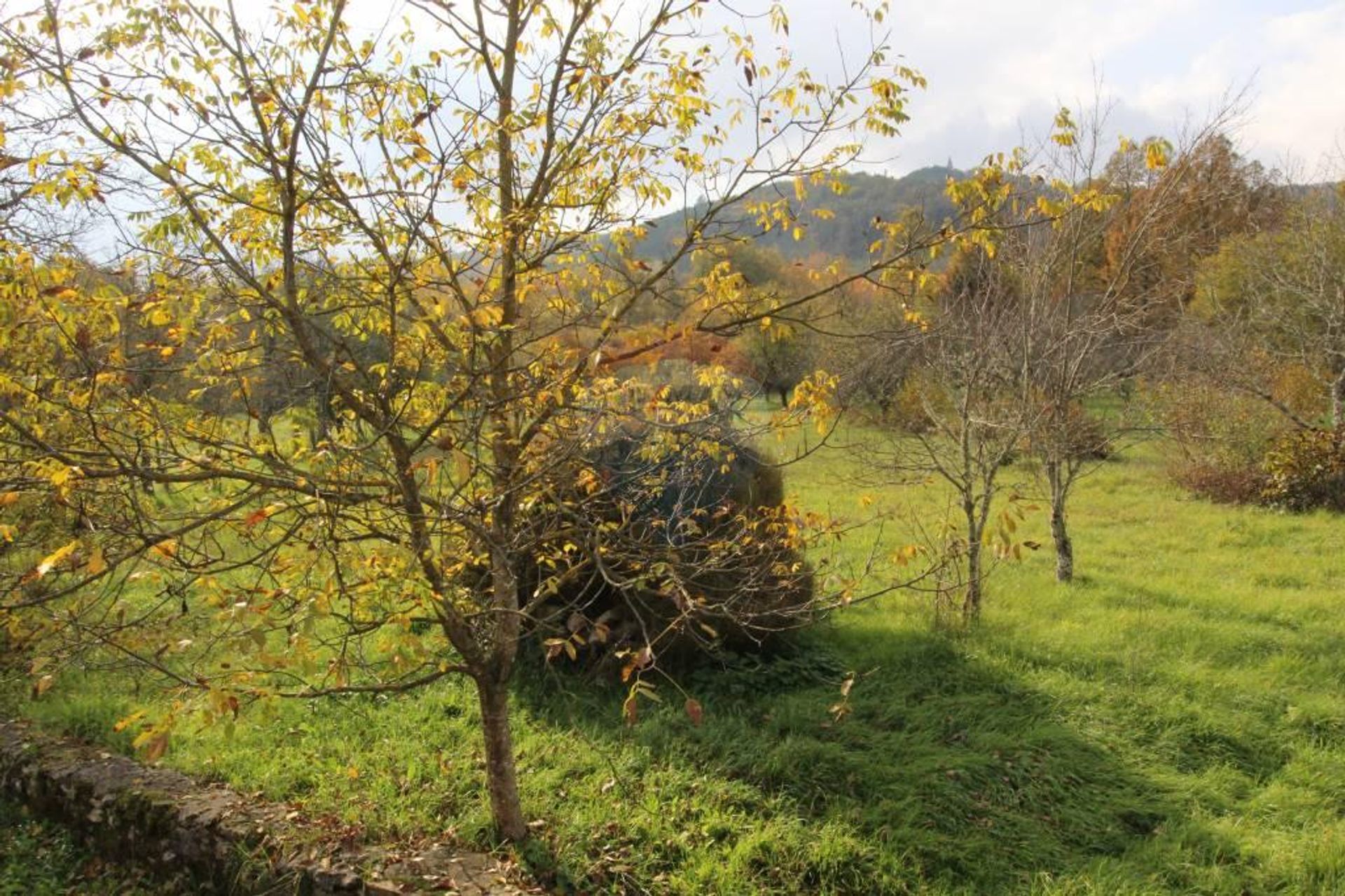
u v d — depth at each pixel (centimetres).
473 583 561
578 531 395
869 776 487
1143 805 485
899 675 631
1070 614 783
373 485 320
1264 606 803
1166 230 984
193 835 415
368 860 391
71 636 379
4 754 498
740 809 461
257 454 312
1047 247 852
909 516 1116
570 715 569
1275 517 1275
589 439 369
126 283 372
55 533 464
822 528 477
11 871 431
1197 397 1492
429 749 522
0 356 345
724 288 356
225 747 505
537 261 351
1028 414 805
